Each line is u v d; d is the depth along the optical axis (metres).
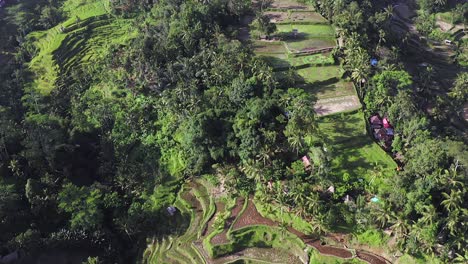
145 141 123.00
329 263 90.94
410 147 106.00
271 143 104.81
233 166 110.06
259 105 107.31
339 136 110.44
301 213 95.44
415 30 180.88
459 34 177.88
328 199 96.69
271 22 151.12
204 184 112.69
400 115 110.56
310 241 95.31
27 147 114.19
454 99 128.12
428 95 133.00
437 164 91.19
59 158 115.62
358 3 160.75
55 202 106.50
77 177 118.62
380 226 91.62
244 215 102.12
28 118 124.12
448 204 85.75
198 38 136.00
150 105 130.12
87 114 132.12
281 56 135.88
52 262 98.50
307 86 125.25
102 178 118.31
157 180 113.56
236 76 122.25
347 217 93.00
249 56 125.62
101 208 106.31
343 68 128.00
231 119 111.88
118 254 101.25
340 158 105.06
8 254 97.19
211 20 143.12
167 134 122.38
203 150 110.62
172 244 101.06
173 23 141.00
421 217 87.56
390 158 104.56
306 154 105.31
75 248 101.50
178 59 132.25
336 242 94.06
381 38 139.25
